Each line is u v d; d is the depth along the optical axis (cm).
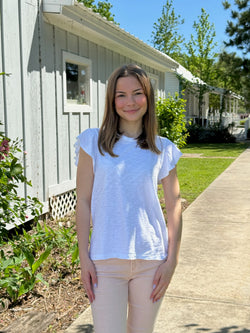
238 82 2433
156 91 1215
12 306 309
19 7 495
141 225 170
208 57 3384
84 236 174
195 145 2119
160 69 1232
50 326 279
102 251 168
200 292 334
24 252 321
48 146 576
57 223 570
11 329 265
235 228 527
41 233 397
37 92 544
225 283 351
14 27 488
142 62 1046
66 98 629
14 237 370
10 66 482
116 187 169
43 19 552
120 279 170
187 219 579
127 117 176
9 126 482
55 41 590
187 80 2289
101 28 682
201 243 466
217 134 2316
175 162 185
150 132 178
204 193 773
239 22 2292
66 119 635
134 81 176
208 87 2384
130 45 848
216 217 588
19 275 327
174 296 327
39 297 324
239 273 373
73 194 672
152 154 177
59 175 613
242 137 2647
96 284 169
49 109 580
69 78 657
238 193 766
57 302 316
